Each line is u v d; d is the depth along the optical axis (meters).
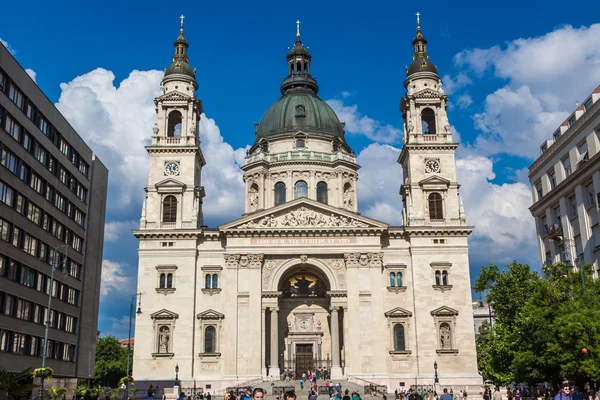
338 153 114.56
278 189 113.38
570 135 79.75
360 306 92.94
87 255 91.38
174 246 95.31
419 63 106.38
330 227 95.38
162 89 104.00
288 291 101.12
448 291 94.06
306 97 123.44
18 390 38.66
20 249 69.25
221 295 94.06
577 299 62.44
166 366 90.56
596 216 73.19
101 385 142.75
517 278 79.38
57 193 80.88
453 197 98.88
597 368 56.38
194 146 99.75
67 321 83.94
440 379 90.25
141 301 93.12
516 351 70.88
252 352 90.62
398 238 97.19
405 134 106.12
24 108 70.75
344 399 38.12
